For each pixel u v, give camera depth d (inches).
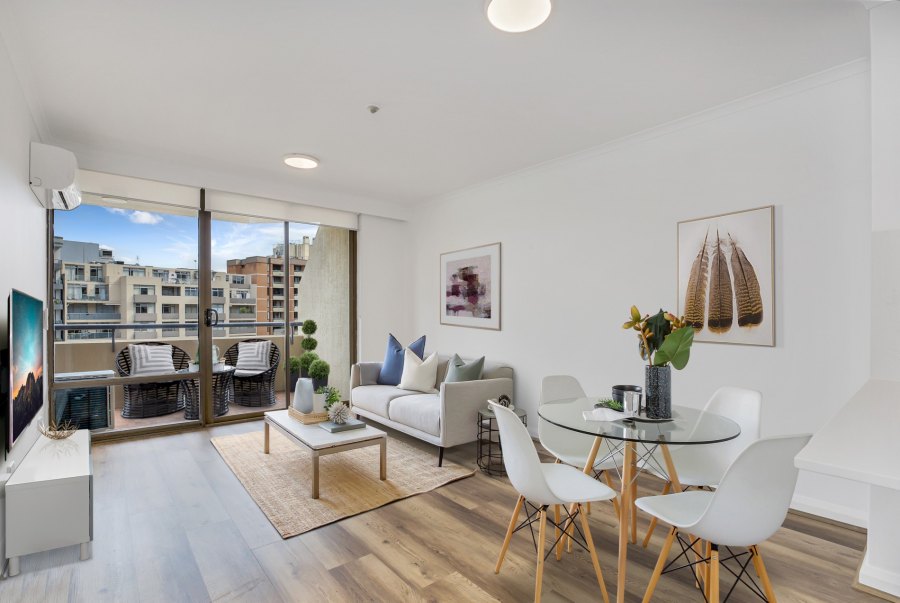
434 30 86.9
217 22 84.7
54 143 142.9
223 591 77.0
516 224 179.2
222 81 107.1
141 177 160.9
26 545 81.7
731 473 58.2
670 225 131.0
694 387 124.6
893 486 32.7
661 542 94.7
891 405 59.2
